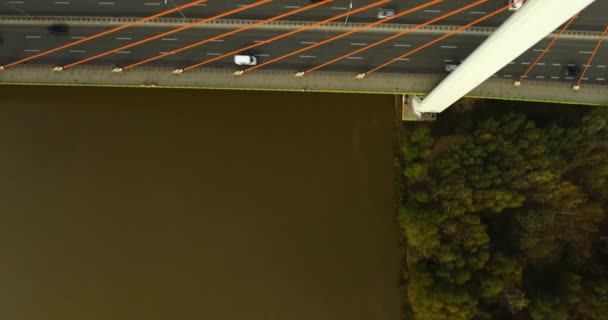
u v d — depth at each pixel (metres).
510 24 51.59
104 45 80.19
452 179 77.31
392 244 87.06
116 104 87.94
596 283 75.69
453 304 74.25
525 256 79.62
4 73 79.62
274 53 79.62
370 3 79.56
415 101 81.56
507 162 76.94
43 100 87.75
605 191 77.94
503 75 78.81
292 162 88.19
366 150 88.19
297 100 87.81
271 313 85.88
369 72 79.00
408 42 79.31
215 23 80.00
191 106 87.94
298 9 79.81
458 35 78.94
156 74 79.62
